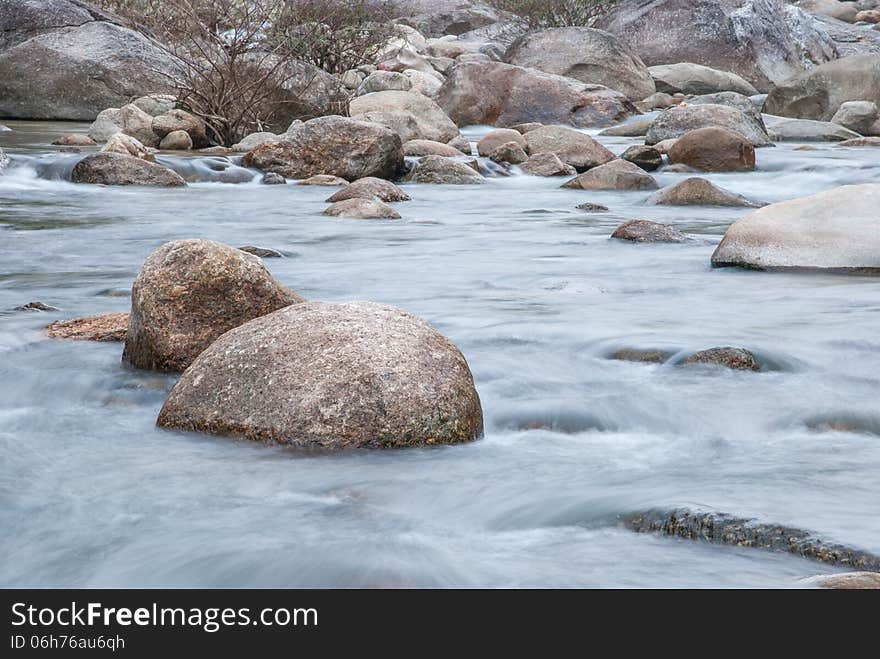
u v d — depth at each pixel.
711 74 28.30
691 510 3.21
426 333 4.29
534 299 6.84
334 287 7.32
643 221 9.75
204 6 21.69
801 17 32.28
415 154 17.47
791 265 7.66
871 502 3.31
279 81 20.44
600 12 33.38
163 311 4.94
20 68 23.56
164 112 21.45
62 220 10.99
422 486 3.60
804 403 4.54
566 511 3.36
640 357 5.25
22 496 3.50
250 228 10.60
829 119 24.02
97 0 28.11
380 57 28.94
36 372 4.94
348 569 2.98
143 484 3.62
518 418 4.37
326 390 4.02
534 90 23.72
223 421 4.09
